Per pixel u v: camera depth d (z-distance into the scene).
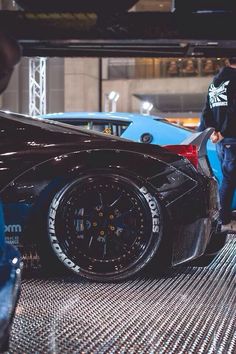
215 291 3.39
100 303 3.10
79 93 29.52
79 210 3.58
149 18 2.17
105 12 2.14
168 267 3.76
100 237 3.58
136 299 3.19
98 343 2.41
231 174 5.85
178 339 2.48
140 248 3.58
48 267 3.65
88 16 2.14
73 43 2.60
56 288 3.44
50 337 2.49
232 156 5.80
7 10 2.14
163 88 30.94
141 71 31.33
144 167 3.58
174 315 2.87
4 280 1.69
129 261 3.57
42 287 3.46
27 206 3.55
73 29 2.15
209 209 3.75
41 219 3.59
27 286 3.48
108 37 2.15
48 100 29.86
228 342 2.44
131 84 31.05
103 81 31.14
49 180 3.54
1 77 1.48
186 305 3.06
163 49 2.85
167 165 3.62
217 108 5.79
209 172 4.14
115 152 3.59
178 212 3.60
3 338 1.68
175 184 3.61
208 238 3.75
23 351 2.29
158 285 3.54
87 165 3.56
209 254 3.96
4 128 3.69
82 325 2.69
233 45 2.46
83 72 29.59
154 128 6.71
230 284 3.57
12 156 3.58
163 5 2.38
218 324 2.71
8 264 1.76
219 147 5.95
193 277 3.77
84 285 3.52
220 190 5.97
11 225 3.56
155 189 3.57
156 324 2.71
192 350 2.33
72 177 3.57
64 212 3.56
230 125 5.75
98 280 3.57
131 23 2.15
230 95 5.69
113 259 3.57
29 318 2.80
